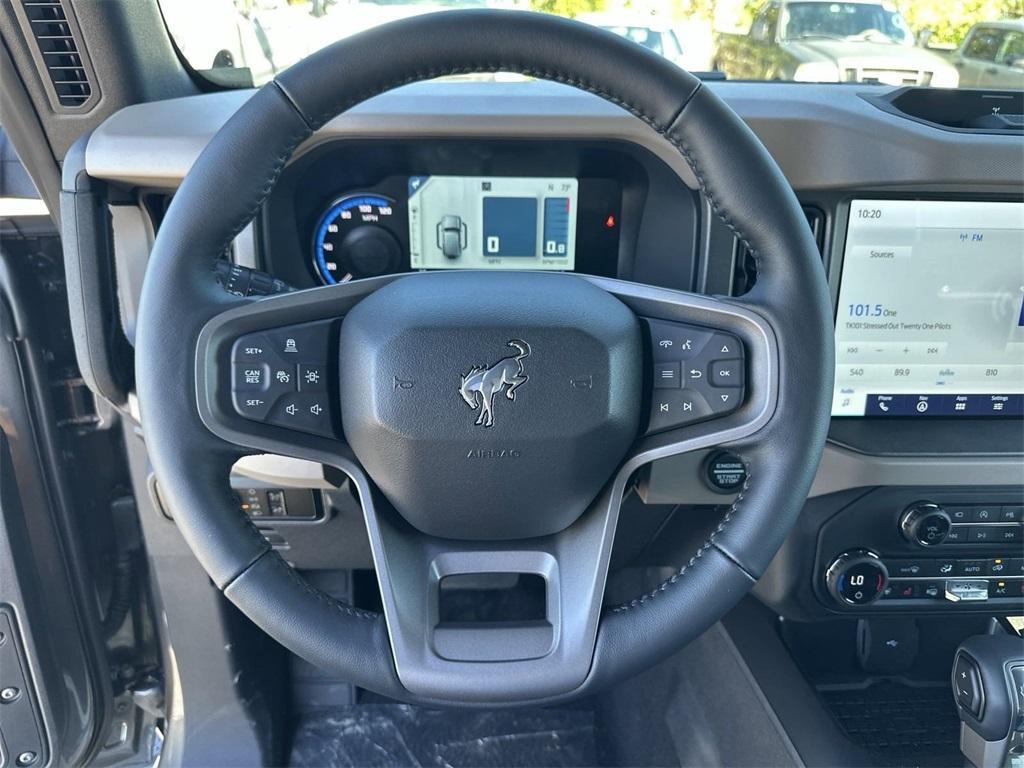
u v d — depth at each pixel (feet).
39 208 3.48
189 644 4.08
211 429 2.23
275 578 2.26
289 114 2.16
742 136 2.22
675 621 2.27
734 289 3.14
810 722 3.63
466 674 2.23
